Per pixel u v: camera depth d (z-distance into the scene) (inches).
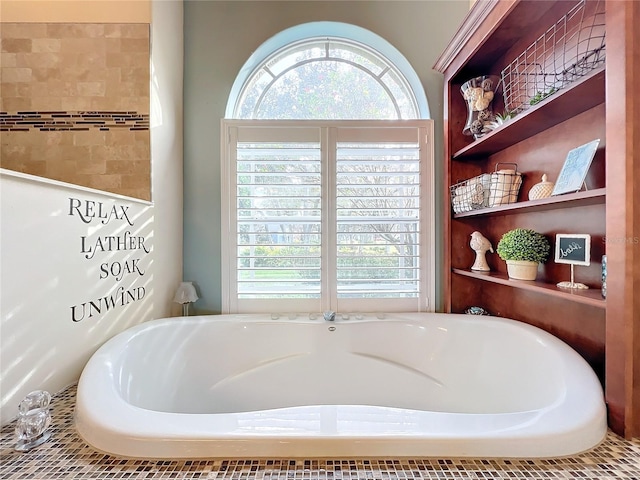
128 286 60.6
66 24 69.1
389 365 68.7
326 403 67.7
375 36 84.3
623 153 35.4
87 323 49.4
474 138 78.8
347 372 68.8
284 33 84.0
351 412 33.7
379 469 28.4
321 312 81.1
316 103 91.1
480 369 61.9
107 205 54.6
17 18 69.0
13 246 36.9
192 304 82.6
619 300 35.7
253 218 82.0
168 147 75.8
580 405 34.8
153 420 31.9
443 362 66.3
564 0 54.0
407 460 29.3
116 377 44.8
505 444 29.6
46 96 69.1
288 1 83.0
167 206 75.4
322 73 91.4
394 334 70.3
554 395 42.8
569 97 45.9
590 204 49.4
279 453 29.3
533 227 63.1
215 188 82.6
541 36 59.8
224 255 81.7
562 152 56.0
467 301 80.7
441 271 83.5
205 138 82.6
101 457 29.5
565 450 29.9
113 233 56.2
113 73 68.9
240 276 82.0
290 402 67.4
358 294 82.2
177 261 80.3
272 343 69.2
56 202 43.4
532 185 63.4
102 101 69.0
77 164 68.8
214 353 66.5
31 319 39.3
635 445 32.2
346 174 81.7
